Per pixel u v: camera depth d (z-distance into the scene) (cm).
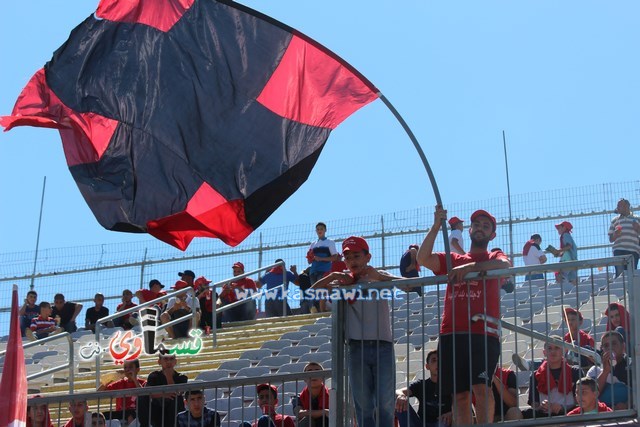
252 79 1588
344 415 1436
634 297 1334
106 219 1596
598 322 2045
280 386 2017
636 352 1323
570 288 2497
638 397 1312
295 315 2697
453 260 1420
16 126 1605
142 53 1619
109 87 1614
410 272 2547
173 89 1602
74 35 1628
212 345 2530
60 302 2989
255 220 1573
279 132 1573
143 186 1587
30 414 1605
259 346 2462
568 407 1415
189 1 1627
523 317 2300
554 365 1441
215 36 1606
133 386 1847
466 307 1386
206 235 1591
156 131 1593
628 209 2539
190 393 1541
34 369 2483
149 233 1597
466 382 1375
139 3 1631
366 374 1430
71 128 1611
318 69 1570
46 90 1619
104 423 1591
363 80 1556
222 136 1580
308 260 2666
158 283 2800
